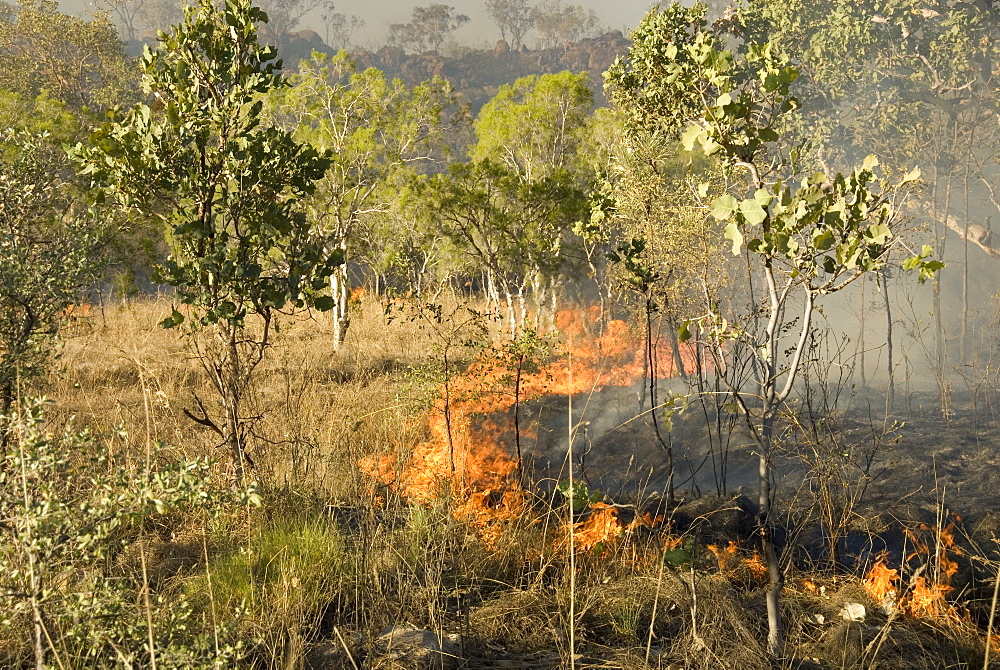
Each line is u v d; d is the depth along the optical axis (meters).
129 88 36.66
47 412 6.17
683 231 9.51
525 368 9.94
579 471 8.65
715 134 4.44
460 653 4.39
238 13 6.44
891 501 7.88
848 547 6.80
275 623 4.46
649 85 9.62
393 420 8.55
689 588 5.07
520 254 14.06
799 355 4.51
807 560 6.36
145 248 12.99
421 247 15.98
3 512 3.46
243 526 5.73
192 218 6.34
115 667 3.50
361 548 5.60
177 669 3.52
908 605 5.49
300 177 6.66
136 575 4.93
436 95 16.70
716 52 4.47
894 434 10.69
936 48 16.55
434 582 5.19
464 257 16.27
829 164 17.81
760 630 4.86
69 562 3.51
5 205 5.70
